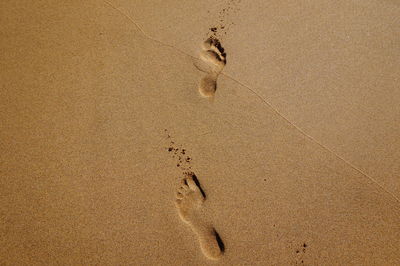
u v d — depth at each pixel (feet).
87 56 6.49
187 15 6.78
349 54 6.59
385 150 6.12
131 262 5.54
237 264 5.57
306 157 6.08
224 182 5.90
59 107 6.18
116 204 5.75
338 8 6.83
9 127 6.05
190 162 5.98
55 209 5.70
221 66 6.48
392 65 6.53
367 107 6.31
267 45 6.63
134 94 6.30
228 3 6.85
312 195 5.91
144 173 5.90
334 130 6.22
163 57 6.52
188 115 6.22
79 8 6.79
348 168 6.05
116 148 6.01
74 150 5.97
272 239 5.69
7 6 6.75
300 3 6.86
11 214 5.65
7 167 5.85
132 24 6.73
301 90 6.40
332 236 5.74
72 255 5.53
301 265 5.62
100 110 6.19
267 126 6.22
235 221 5.73
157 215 5.72
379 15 6.79
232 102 6.32
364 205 5.89
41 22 6.70
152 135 6.10
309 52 6.59
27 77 6.33
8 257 5.50
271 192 5.90
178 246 5.60
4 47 6.51
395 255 5.67
